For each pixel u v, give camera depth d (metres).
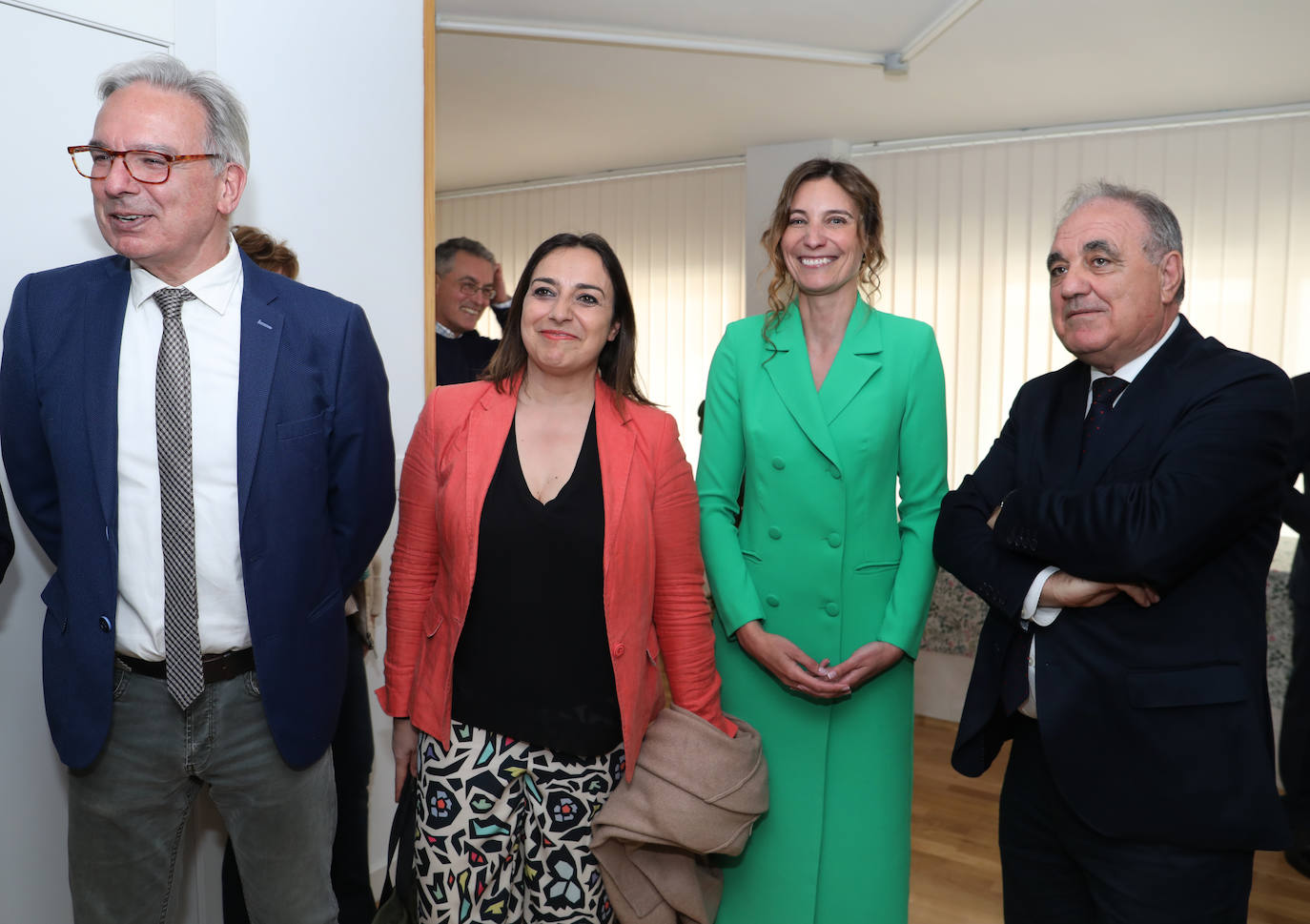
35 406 1.41
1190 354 1.40
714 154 6.29
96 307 1.40
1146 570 1.28
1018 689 1.47
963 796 3.25
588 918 1.57
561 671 1.51
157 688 1.40
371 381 1.53
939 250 5.69
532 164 6.67
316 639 1.47
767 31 3.90
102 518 1.36
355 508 1.54
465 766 1.53
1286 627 3.26
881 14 3.70
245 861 1.51
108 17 1.73
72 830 1.47
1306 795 2.74
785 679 1.74
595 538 1.52
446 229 7.84
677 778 1.56
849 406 1.76
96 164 1.31
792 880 1.83
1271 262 4.73
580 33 3.89
